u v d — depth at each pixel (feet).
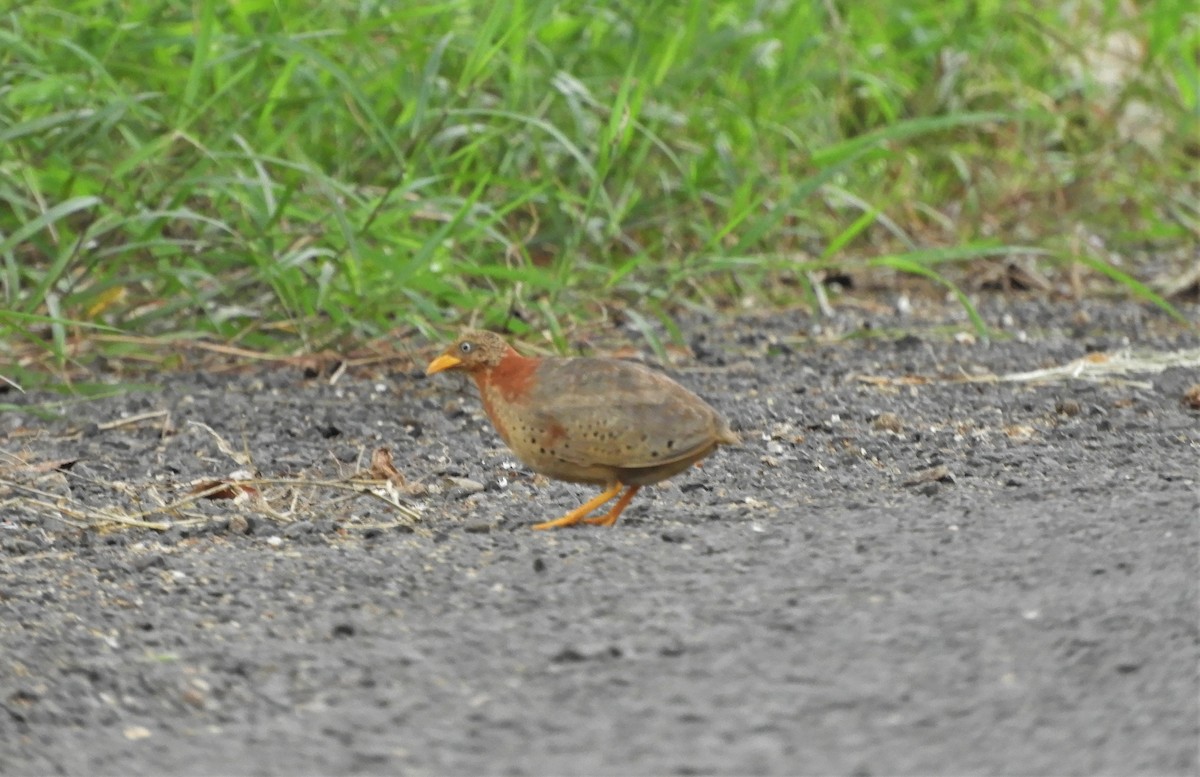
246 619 23.25
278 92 42.52
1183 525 24.26
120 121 42.32
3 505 30.04
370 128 45.88
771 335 46.01
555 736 18.49
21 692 20.76
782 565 23.62
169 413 37.47
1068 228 57.88
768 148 53.36
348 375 40.83
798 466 31.94
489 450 34.17
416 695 19.93
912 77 62.23
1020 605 21.33
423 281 41.47
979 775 17.07
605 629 21.57
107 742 19.31
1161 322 47.78
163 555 26.63
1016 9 62.39
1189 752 17.37
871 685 19.21
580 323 44.47
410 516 28.63
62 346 38.63
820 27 57.11
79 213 44.04
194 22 45.50
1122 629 20.36
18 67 42.22
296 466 33.37
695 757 17.71
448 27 47.47
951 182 60.23
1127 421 34.81
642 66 50.93
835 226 53.36
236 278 44.50
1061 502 26.84
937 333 46.06
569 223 48.78
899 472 31.22
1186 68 62.39
